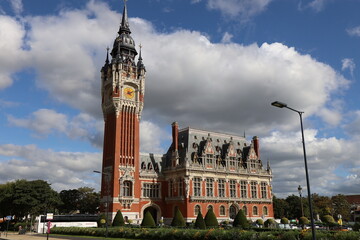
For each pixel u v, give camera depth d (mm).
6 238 65500
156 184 105688
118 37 112375
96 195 162750
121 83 104375
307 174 31219
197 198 99312
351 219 172500
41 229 90625
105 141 105188
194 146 107125
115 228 66812
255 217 111812
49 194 113625
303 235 41344
